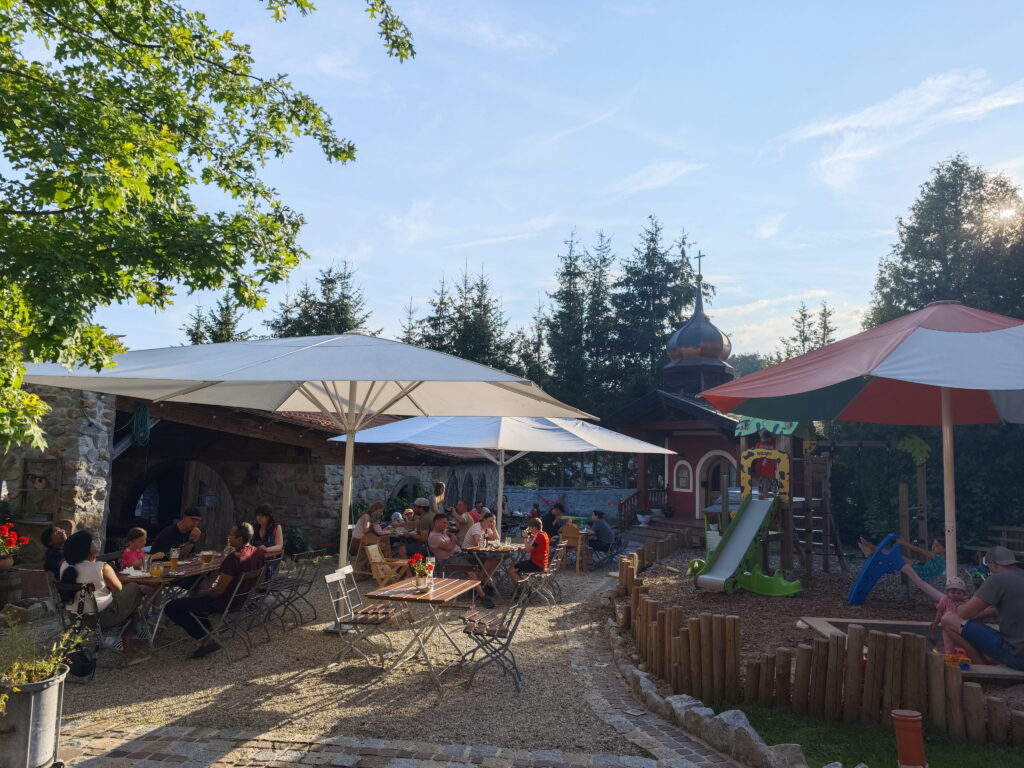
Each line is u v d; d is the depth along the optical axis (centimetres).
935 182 2030
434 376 630
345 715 578
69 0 591
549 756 500
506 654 772
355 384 873
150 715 574
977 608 642
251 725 554
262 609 908
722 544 1156
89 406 1163
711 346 2992
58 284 488
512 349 3875
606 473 4259
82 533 719
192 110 704
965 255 1925
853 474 2109
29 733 453
